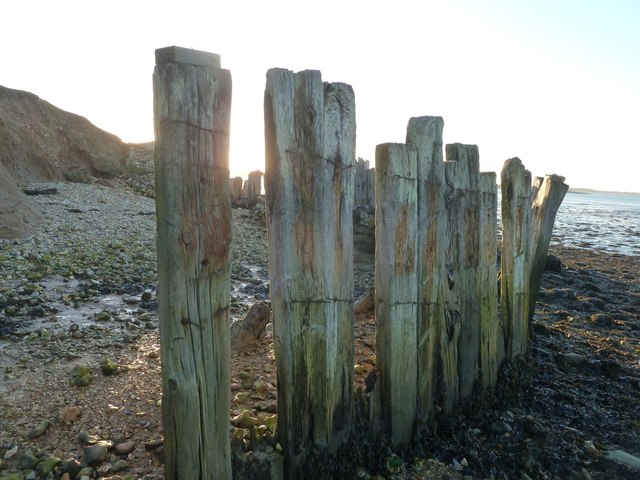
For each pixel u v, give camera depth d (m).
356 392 3.38
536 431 4.05
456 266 4.00
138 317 6.31
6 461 3.19
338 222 3.10
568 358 5.61
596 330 7.12
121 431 3.57
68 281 7.75
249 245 12.32
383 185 3.33
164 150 2.32
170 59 2.30
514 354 4.88
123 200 17.42
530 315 5.93
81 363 4.66
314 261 2.98
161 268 2.43
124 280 8.13
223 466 2.70
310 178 2.91
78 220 12.40
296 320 2.93
